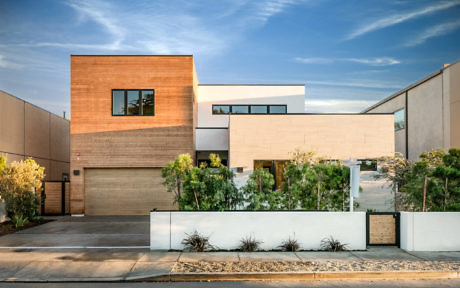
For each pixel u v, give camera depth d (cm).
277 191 1114
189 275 735
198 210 1025
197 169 1070
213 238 966
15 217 1352
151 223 966
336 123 1536
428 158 1377
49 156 2156
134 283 714
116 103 1670
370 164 1524
